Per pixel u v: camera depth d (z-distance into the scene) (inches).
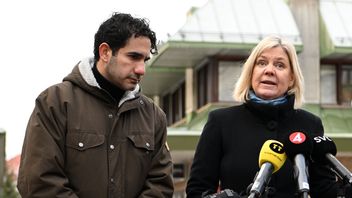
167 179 186.4
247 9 842.2
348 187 164.7
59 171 174.2
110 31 179.0
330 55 851.4
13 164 1398.9
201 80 864.9
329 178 193.3
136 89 188.2
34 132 175.8
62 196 171.2
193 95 876.0
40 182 171.9
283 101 197.8
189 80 879.7
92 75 181.9
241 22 821.9
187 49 797.2
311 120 202.5
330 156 170.1
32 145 174.9
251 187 159.0
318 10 863.7
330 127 823.7
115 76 179.9
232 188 193.8
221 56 815.1
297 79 198.5
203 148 199.5
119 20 179.6
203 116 797.2
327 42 847.1
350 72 872.3
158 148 190.1
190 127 807.1
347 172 165.3
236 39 797.2
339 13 872.3
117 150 180.1
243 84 200.7
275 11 851.4
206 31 799.7
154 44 183.9
